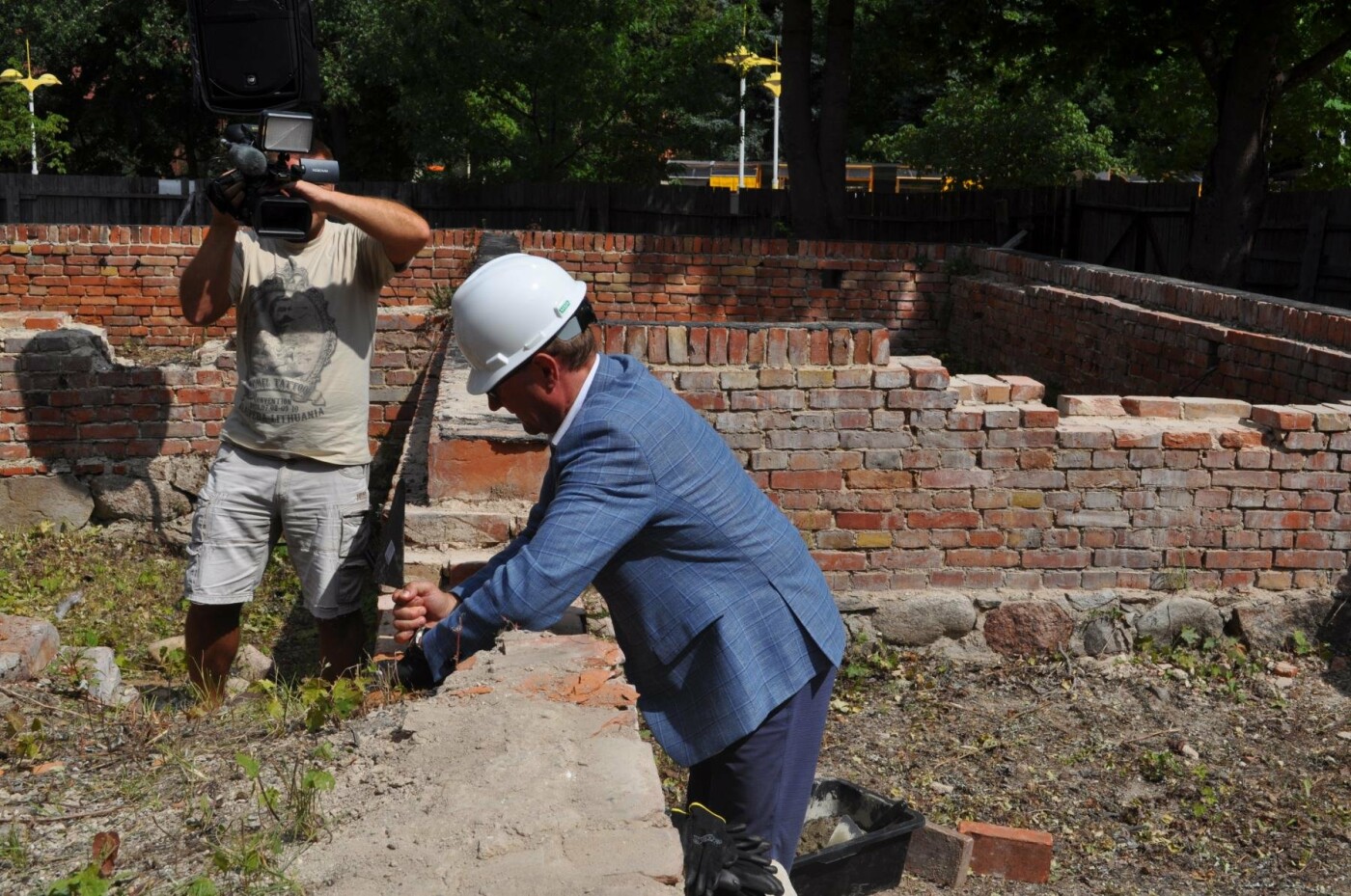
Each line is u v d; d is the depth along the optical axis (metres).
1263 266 14.77
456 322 2.58
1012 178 19.20
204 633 4.73
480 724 2.74
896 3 16.91
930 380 5.74
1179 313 8.99
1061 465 5.82
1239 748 5.19
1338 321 7.06
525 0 19.25
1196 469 5.86
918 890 4.25
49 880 2.52
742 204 18.38
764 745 2.71
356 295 4.64
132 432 7.90
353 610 4.77
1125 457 5.84
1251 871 4.37
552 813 2.36
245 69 4.80
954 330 13.22
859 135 27.27
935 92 30.02
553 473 2.78
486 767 2.55
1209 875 4.35
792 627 2.70
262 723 3.41
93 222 19.03
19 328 8.03
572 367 2.57
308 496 4.62
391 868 2.24
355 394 4.65
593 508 2.48
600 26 19.55
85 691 3.94
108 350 8.13
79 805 2.92
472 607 2.47
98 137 29.92
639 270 13.30
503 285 2.52
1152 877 4.35
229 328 12.51
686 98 19.81
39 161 25.55
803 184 17.05
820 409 5.74
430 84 19.22
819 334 5.70
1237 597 5.90
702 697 2.67
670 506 2.55
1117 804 4.80
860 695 5.63
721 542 2.61
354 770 2.73
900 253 13.44
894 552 5.85
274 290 4.52
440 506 5.32
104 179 18.89
